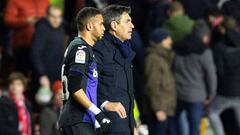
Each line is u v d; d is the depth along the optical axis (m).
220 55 28.20
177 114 27.92
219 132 28.62
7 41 32.03
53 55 28.72
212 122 28.64
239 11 31.02
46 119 26.33
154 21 30.42
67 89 17.86
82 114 17.75
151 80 26.69
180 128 27.92
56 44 28.77
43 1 30.19
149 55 26.86
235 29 28.62
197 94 27.70
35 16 30.00
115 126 18.33
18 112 25.92
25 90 28.08
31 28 29.89
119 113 18.19
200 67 27.70
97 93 18.48
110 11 18.73
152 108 26.83
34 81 28.83
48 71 28.64
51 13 28.66
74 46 17.81
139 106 27.25
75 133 17.70
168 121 27.64
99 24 18.09
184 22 28.06
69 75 17.59
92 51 18.00
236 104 28.48
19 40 30.03
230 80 28.22
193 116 27.86
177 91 27.80
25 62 30.14
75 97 17.58
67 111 17.81
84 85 17.78
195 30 28.14
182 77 27.75
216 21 29.50
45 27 28.61
